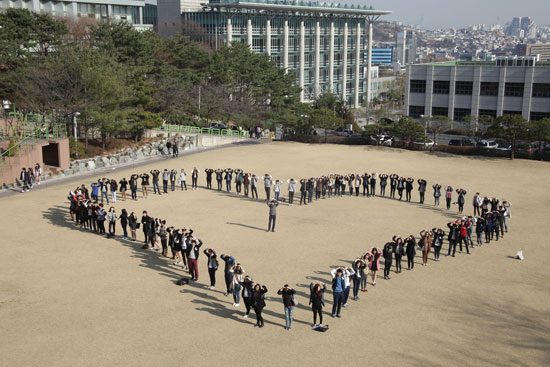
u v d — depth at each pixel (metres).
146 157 53.22
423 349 17.61
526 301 21.78
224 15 108.62
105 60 56.12
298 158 54.91
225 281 22.61
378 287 23.02
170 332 18.44
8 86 55.91
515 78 79.94
